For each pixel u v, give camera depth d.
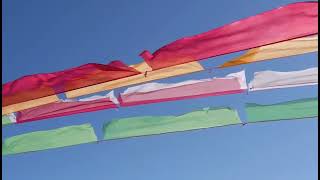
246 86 4.46
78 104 4.77
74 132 4.86
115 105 4.74
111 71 4.37
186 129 4.74
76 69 4.35
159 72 4.39
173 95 4.62
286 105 4.42
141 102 4.68
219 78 4.46
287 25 3.88
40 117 4.87
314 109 4.40
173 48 4.09
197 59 4.18
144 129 4.80
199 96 4.58
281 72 4.33
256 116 4.52
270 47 4.12
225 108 4.58
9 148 4.97
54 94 4.64
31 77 4.44
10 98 4.65
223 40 4.01
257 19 3.88
